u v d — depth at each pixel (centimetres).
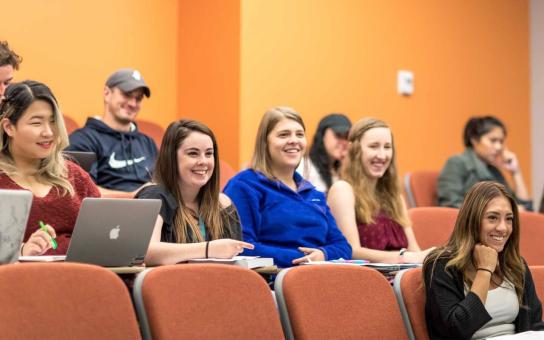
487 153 517
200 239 287
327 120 480
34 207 269
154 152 452
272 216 336
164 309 218
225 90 500
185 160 287
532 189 639
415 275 284
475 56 609
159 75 518
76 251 232
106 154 431
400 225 378
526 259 397
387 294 270
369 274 268
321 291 254
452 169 507
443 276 282
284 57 510
